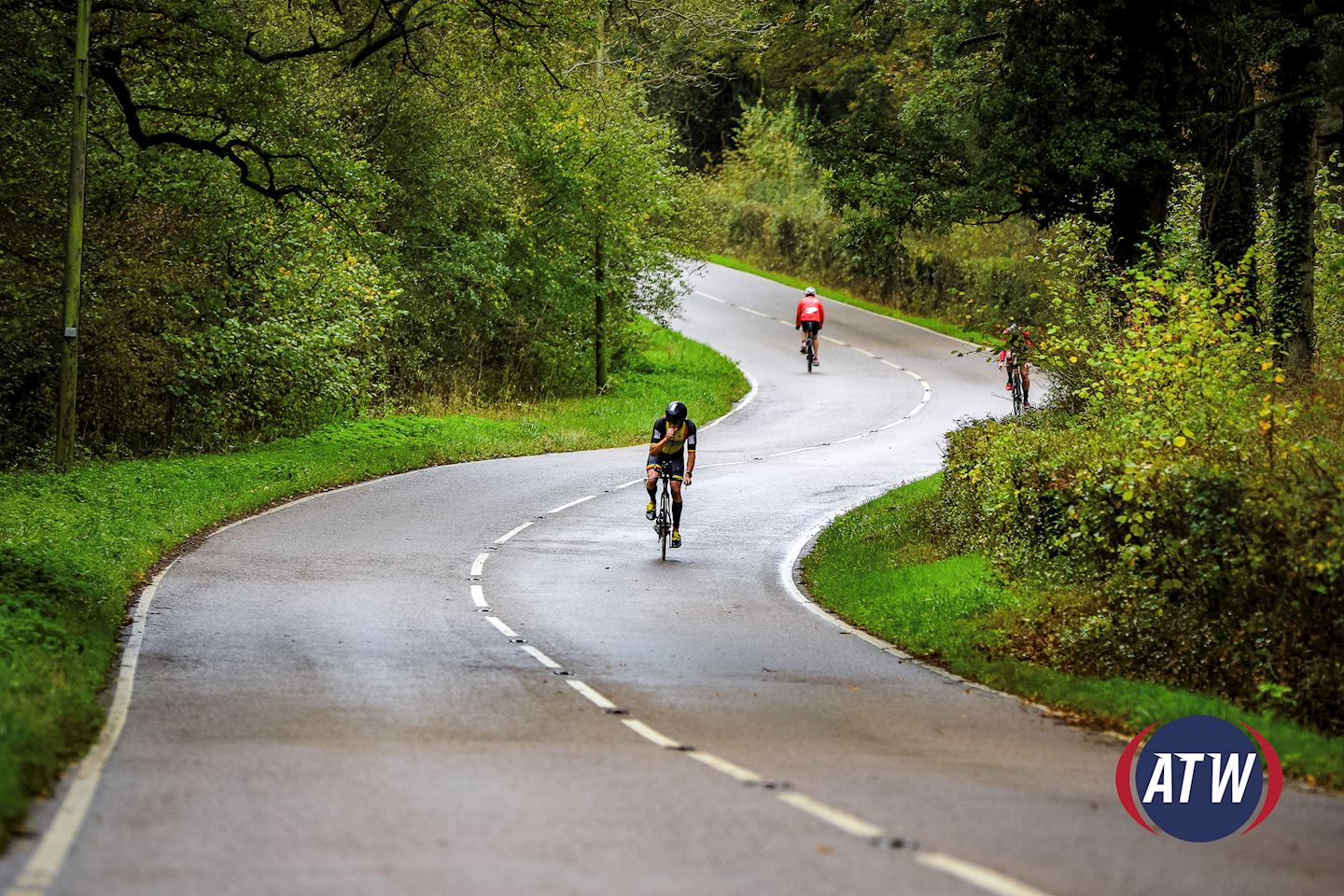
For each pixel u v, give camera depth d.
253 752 13.32
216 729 14.65
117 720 15.11
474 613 23.77
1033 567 25.06
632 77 73.62
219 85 39.12
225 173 44.94
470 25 42.50
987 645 21.73
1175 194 41.66
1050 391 36.03
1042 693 18.52
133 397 44.34
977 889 8.98
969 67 47.19
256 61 39.56
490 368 64.69
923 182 42.94
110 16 40.47
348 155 48.78
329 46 43.59
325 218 47.19
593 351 67.75
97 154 42.78
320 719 15.37
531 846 9.85
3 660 16.02
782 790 12.03
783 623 24.22
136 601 23.83
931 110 45.28
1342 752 14.61
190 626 21.67
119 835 10.03
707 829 10.47
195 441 46.44
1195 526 19.47
